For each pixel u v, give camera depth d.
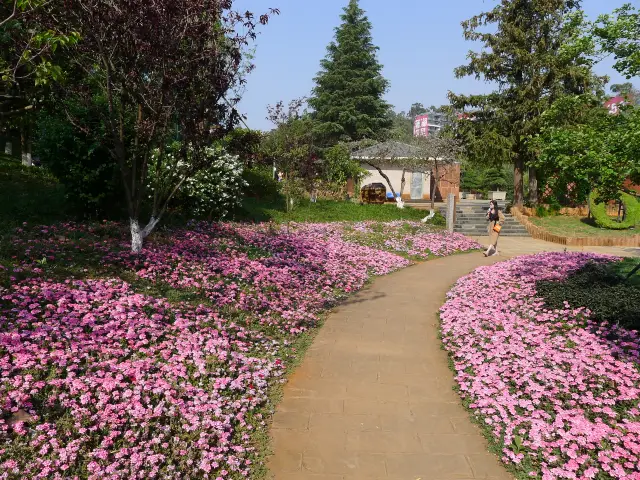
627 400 5.47
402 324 9.05
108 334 5.95
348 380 6.60
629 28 6.96
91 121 10.34
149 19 7.88
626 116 7.21
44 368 4.98
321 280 11.38
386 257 15.03
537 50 25.36
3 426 4.16
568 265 12.09
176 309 7.27
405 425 5.46
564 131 7.59
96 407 4.72
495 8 25.97
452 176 34.62
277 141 22.02
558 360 6.38
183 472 4.32
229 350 6.61
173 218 13.27
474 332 7.82
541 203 28.09
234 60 9.01
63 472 3.94
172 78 8.30
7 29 8.49
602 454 4.55
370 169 34.25
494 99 26.89
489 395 5.88
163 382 5.27
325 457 4.84
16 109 11.30
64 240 9.04
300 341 7.94
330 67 45.72
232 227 14.09
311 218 20.06
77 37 7.44
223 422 5.00
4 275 6.80
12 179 13.56
